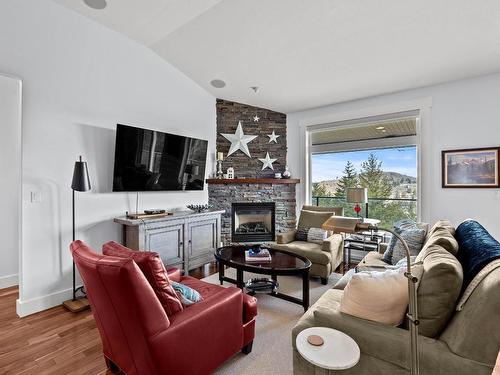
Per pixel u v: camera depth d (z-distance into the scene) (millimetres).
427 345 1176
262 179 4707
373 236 3807
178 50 3664
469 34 2723
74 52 2965
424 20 2625
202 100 4508
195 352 1526
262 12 2820
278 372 1798
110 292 1343
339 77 3744
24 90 2602
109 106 3287
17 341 2152
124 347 1488
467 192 3477
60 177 2859
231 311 1765
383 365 1245
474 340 1063
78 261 1493
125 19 3096
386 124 4191
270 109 5000
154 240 3287
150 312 1327
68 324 2422
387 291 1321
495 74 3324
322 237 3686
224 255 3117
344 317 1392
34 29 2664
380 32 2846
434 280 1249
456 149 3545
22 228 2607
